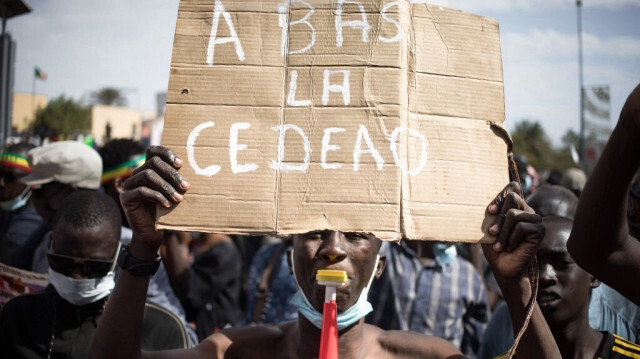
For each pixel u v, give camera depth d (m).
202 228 2.01
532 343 2.08
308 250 2.19
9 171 4.95
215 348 2.36
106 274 3.05
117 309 2.13
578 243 1.89
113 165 4.89
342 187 2.01
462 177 2.08
